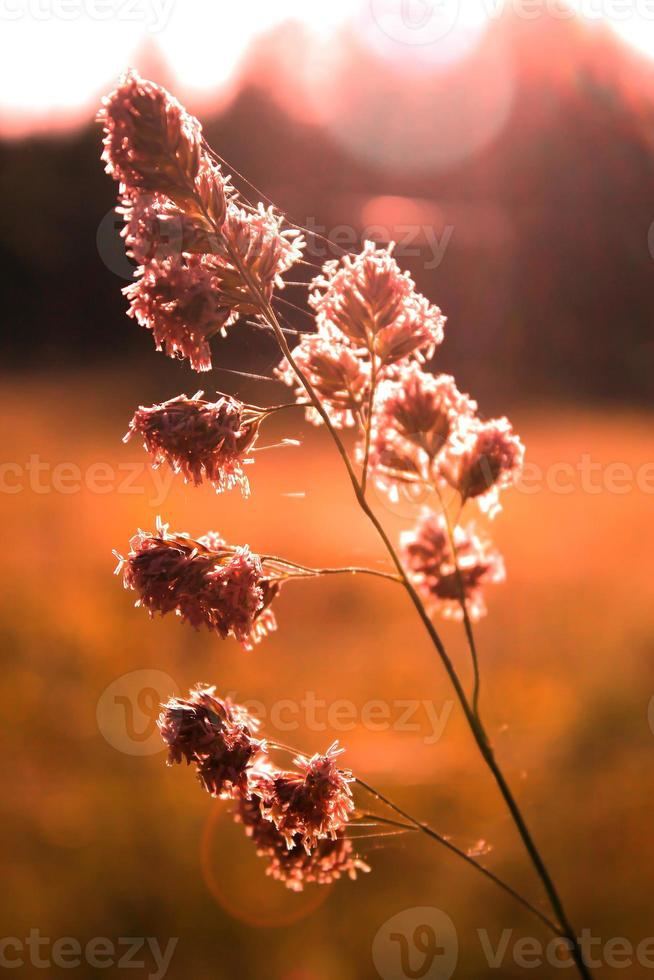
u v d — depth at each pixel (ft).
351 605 24.03
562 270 64.64
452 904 11.91
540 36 65.87
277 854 6.28
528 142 67.77
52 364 90.27
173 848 13.33
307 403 5.80
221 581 5.58
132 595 25.82
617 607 22.65
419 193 69.05
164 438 5.52
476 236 65.05
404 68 69.41
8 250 91.91
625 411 57.31
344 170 69.97
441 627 21.95
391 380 6.42
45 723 17.20
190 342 5.55
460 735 15.88
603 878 12.07
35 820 13.88
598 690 17.16
